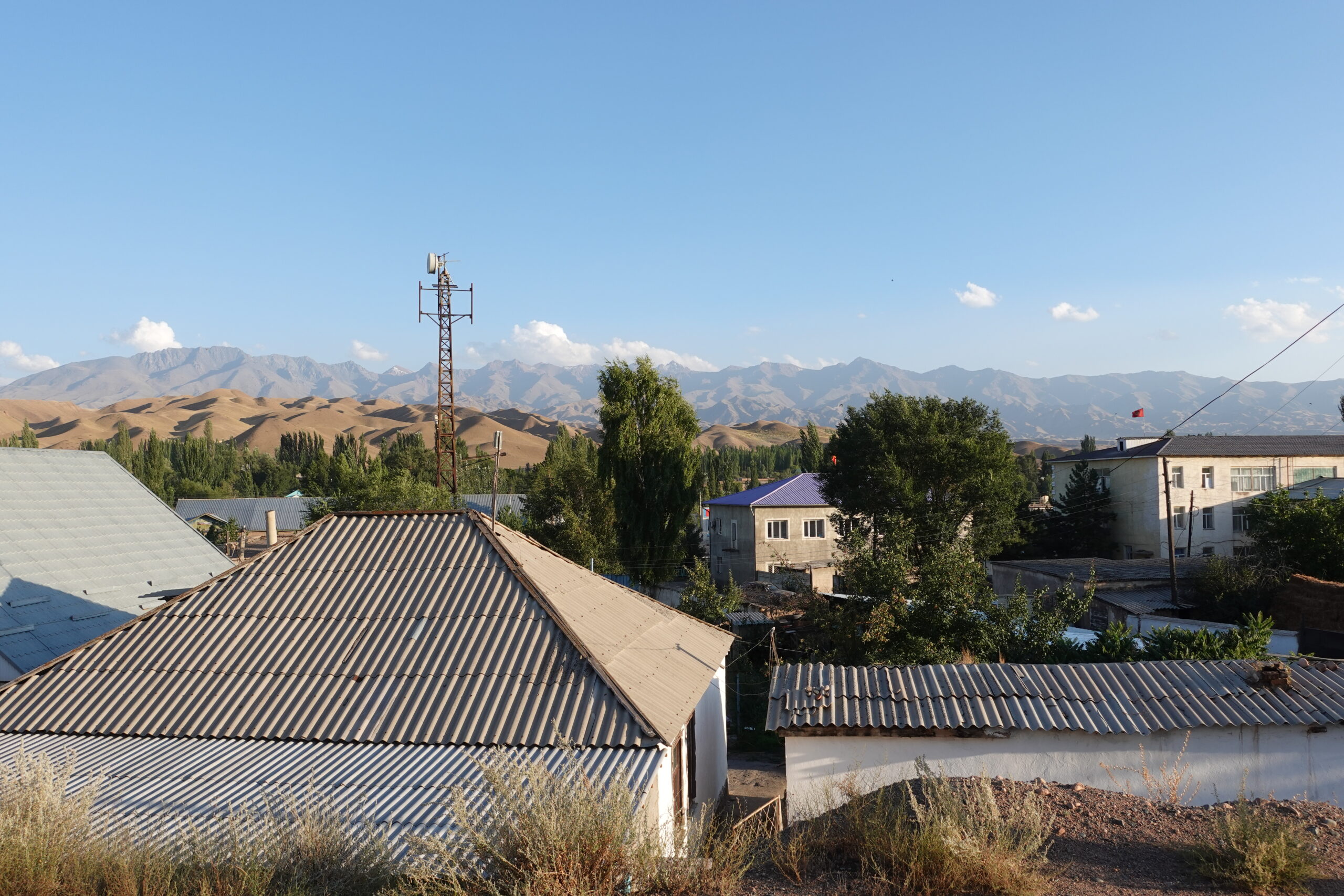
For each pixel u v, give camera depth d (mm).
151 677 10906
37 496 20422
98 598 18312
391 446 97000
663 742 8945
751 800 15320
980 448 31984
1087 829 6535
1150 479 43531
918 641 17625
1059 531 46344
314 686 10375
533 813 5199
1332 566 27422
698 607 26375
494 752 8883
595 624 11898
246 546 57938
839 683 10906
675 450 36500
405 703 9914
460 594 11758
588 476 40250
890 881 5301
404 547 12867
